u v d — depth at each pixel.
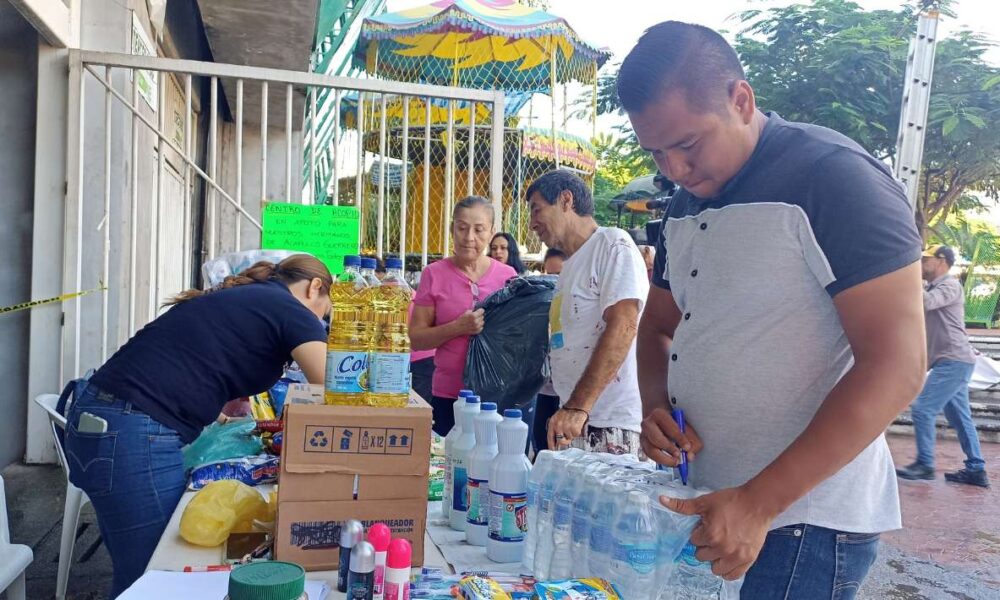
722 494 1.15
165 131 6.02
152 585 1.31
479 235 3.46
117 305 4.33
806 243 1.23
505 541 1.56
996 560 4.31
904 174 6.22
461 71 8.97
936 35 6.12
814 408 1.27
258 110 8.94
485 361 3.26
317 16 6.29
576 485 1.47
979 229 19.98
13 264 4.17
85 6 4.23
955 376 5.95
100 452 1.96
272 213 3.91
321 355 2.07
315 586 1.33
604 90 14.52
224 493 1.68
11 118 4.12
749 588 1.31
